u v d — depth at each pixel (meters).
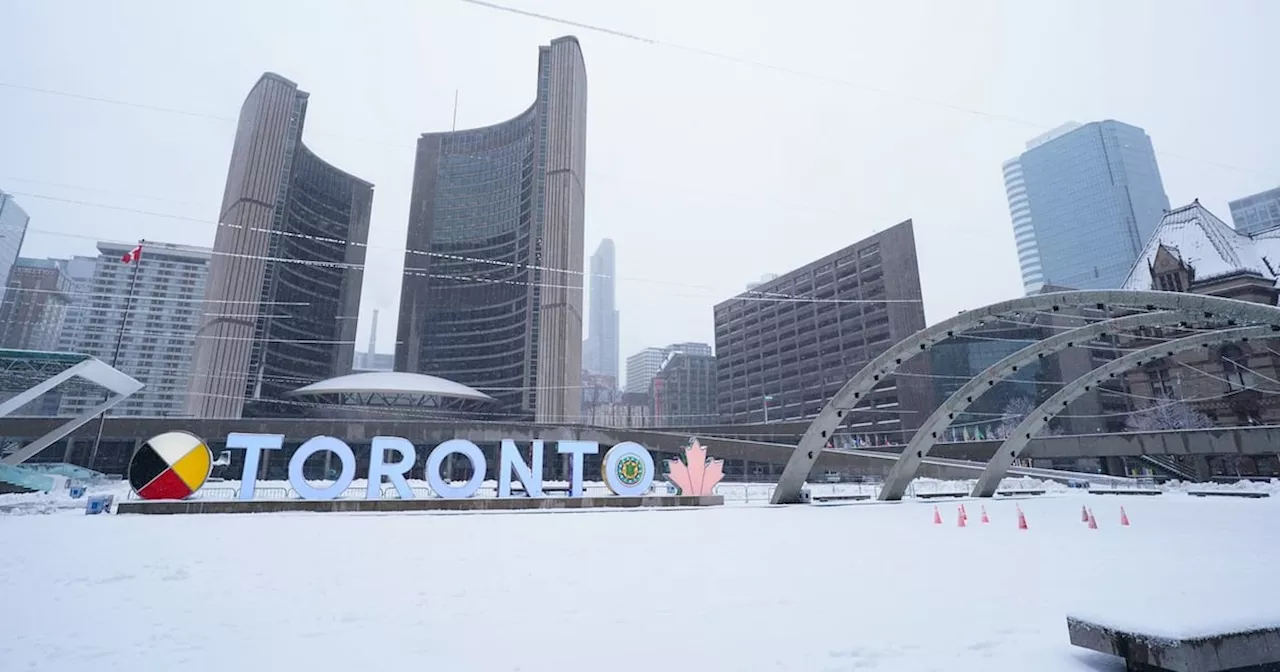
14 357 33.09
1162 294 20.69
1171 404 67.44
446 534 18.56
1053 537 16.81
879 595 9.24
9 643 7.08
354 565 12.56
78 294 183.25
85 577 11.27
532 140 155.75
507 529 20.03
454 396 107.38
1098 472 62.69
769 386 135.38
